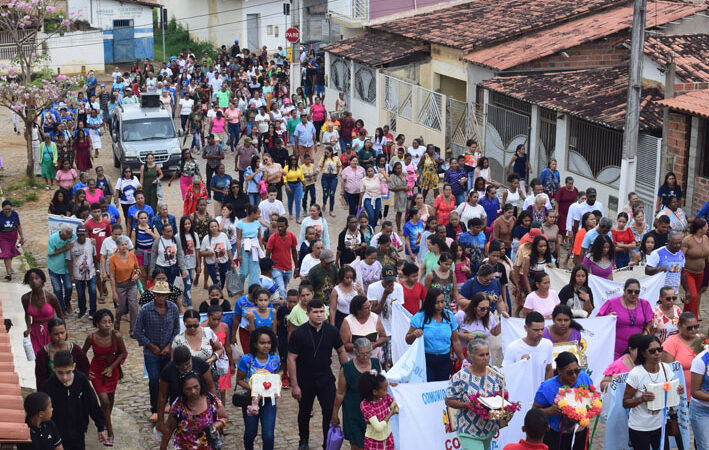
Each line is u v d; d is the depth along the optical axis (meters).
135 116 30.64
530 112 26.20
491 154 28.19
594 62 28.05
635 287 12.64
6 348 9.98
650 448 10.73
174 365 10.57
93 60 48.34
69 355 10.41
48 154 28.23
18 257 21.22
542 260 15.58
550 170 22.47
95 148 33.19
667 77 22.23
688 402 11.04
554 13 30.77
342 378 10.66
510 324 12.44
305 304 13.06
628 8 29.84
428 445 10.72
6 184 28.55
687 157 21.09
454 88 32.38
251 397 11.12
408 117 32.47
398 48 34.62
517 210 21.09
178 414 10.22
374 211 21.62
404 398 10.59
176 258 16.97
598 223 16.64
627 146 20.20
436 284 13.86
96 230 17.94
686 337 11.51
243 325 13.48
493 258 14.73
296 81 41.41
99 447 11.97
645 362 10.50
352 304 12.21
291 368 11.26
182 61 46.69
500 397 10.28
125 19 50.19
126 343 16.05
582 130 23.88
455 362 12.84
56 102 31.44
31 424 9.27
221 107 36.03
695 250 15.59
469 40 30.06
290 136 31.17
